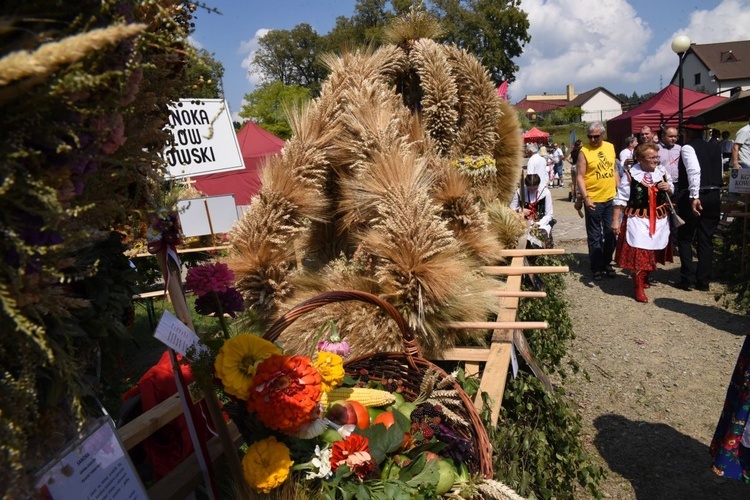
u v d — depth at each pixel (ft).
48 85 2.63
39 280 3.00
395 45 12.98
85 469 3.94
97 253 4.23
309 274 10.16
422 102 12.80
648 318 19.36
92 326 4.10
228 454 5.48
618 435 12.26
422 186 9.34
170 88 4.00
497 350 8.78
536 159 21.81
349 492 5.21
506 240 14.17
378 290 8.94
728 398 8.80
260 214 9.57
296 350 8.88
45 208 2.81
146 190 4.17
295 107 10.47
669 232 20.95
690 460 11.29
